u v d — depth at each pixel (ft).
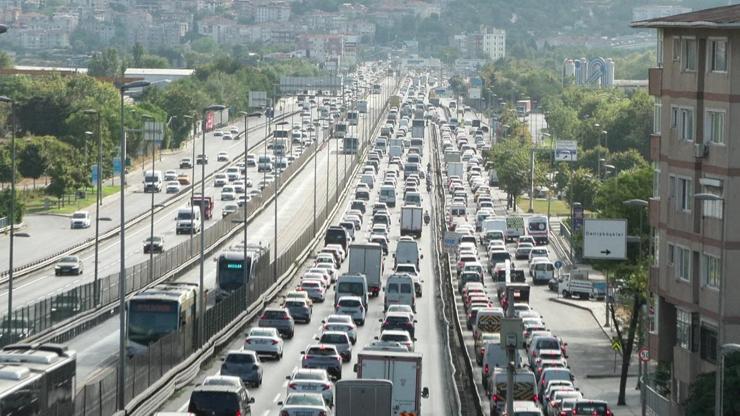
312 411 627.87
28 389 544.21
